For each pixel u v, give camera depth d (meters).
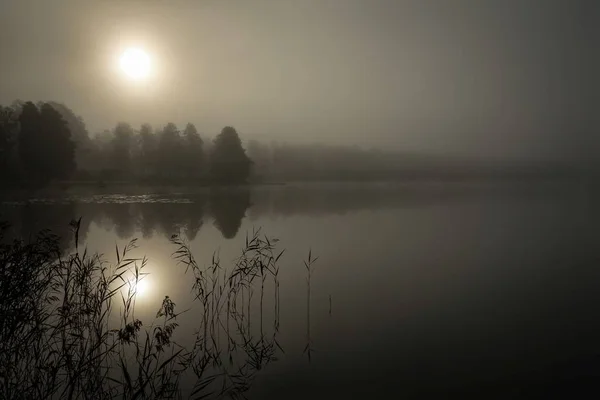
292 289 15.34
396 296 14.64
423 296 14.62
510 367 9.52
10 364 8.46
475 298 14.45
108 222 30.84
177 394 8.45
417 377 9.07
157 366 9.59
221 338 11.02
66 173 56.16
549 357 10.00
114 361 9.77
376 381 8.92
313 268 18.45
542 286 15.92
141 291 14.58
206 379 9.03
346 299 14.20
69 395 7.98
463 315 12.77
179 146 78.25
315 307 13.37
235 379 9.05
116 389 8.70
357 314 12.80
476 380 8.96
